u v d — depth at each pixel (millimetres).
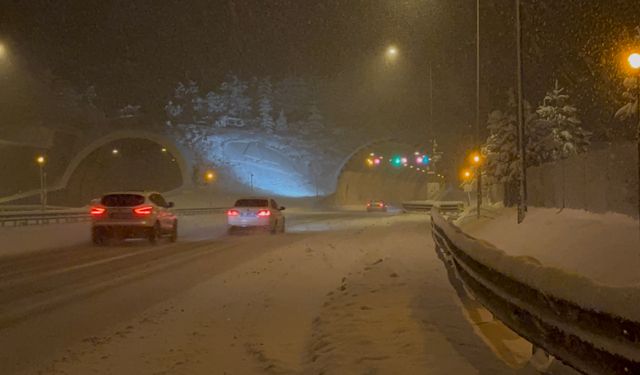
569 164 23250
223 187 104938
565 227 19109
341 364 6969
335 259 19797
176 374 7227
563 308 4379
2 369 7457
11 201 85562
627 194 17938
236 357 7977
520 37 23656
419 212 69750
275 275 16031
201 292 13266
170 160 127625
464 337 8039
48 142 105625
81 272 16672
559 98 42438
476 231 30562
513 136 41094
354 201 118188
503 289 6117
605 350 3734
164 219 26438
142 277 15680
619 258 13250
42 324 10039
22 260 19844
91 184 114812
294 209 92562
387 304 10562
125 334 9281
